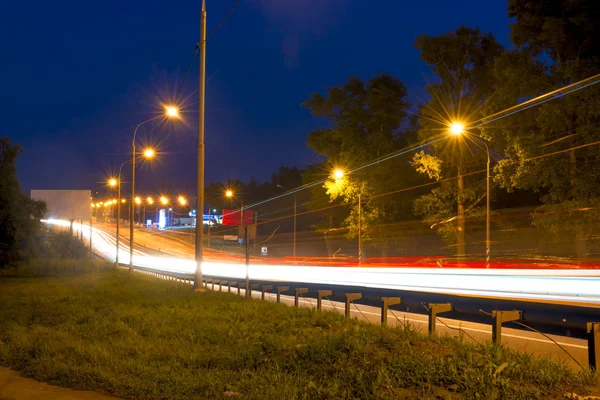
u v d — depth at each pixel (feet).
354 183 159.12
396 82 162.61
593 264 95.91
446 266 134.92
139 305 53.01
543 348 33.63
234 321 40.70
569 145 98.63
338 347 27.40
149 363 28.84
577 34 97.25
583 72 92.89
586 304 36.27
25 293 73.05
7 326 43.21
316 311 42.86
